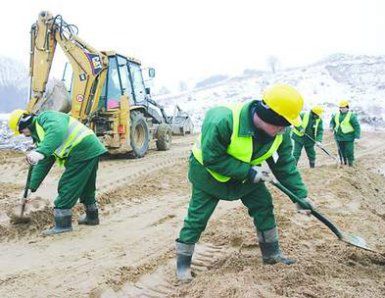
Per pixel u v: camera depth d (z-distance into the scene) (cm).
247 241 571
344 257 527
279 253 495
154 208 791
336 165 1205
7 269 516
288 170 462
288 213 707
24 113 633
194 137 2036
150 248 582
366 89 3800
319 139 1197
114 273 497
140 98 1448
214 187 450
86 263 529
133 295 457
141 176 1053
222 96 3938
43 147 589
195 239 469
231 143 419
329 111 3092
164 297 451
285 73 4550
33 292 456
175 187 973
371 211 846
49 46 1247
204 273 485
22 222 661
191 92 4453
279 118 404
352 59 4612
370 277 485
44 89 1252
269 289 430
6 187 947
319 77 4172
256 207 483
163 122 1580
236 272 482
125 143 1274
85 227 675
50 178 1000
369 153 1717
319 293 427
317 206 788
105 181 992
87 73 1237
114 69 1308
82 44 1253
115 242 605
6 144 1574
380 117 2992
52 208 709
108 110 1274
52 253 565
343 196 891
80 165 634
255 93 3881
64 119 619
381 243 629
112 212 765
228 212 714
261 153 437
